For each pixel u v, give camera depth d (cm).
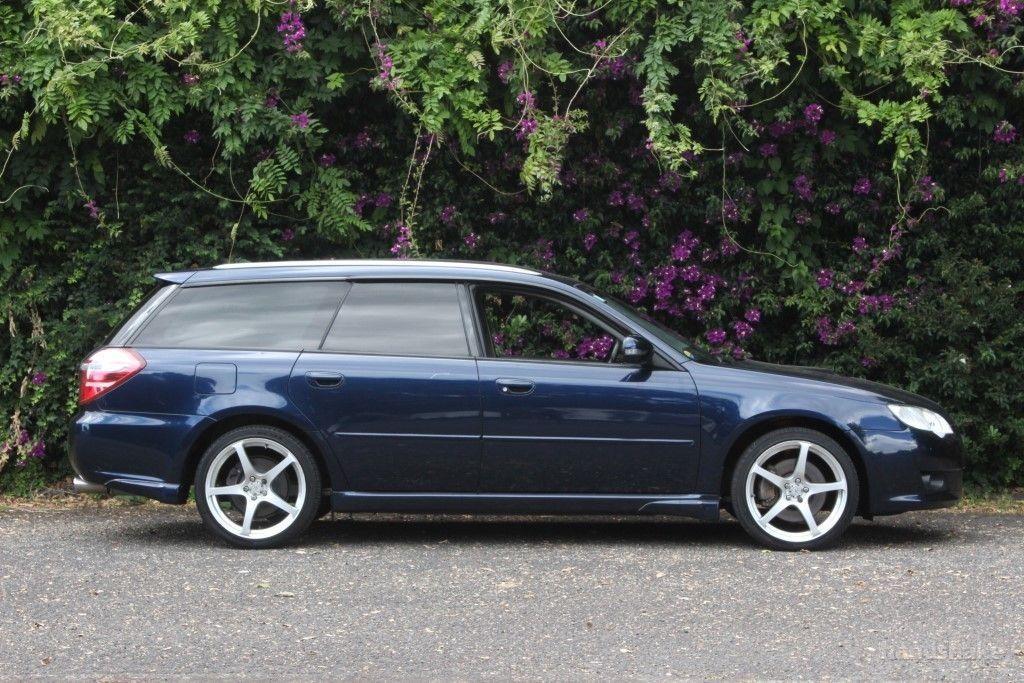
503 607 626
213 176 1040
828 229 1068
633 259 1049
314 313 791
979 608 622
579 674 511
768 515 775
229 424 788
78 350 1009
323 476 793
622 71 1008
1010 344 1027
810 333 1062
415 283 796
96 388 783
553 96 1027
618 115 1032
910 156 1025
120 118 1007
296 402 771
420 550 781
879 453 770
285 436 774
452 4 1008
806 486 776
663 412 770
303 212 1051
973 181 1052
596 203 1055
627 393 771
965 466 1034
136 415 778
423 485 776
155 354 783
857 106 1008
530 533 852
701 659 533
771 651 545
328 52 1014
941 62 982
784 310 1074
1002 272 1048
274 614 611
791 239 1041
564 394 770
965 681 502
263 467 784
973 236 1051
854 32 1000
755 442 772
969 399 1023
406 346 783
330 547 791
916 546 798
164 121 984
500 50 1012
